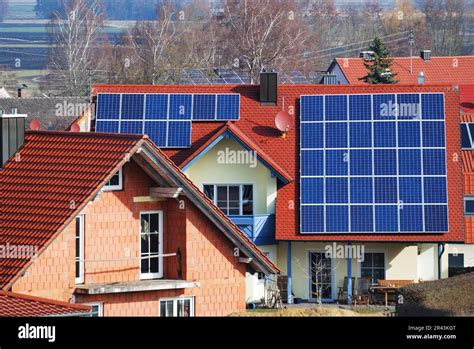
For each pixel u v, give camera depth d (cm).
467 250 12238
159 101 11975
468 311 7744
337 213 11269
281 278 11394
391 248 11338
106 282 6969
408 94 11756
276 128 11856
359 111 11712
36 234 6625
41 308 6119
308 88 12100
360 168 11444
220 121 11906
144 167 7044
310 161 11519
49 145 7181
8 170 7106
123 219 7031
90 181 6762
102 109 11938
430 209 11281
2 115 7156
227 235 7275
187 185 7100
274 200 11425
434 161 11462
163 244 7206
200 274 7219
